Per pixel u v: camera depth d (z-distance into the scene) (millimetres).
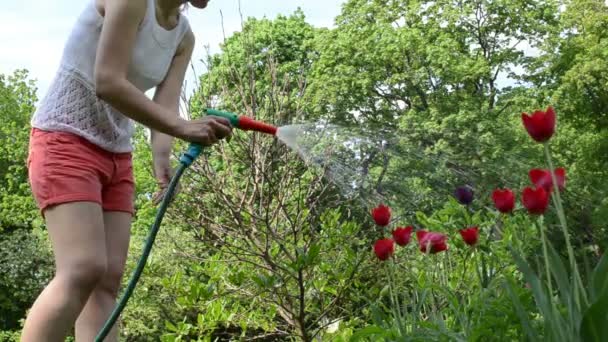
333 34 23578
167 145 2896
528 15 24109
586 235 2881
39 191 2432
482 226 3379
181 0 2564
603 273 1906
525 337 2037
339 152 3725
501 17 24469
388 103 22875
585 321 1751
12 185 27469
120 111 2385
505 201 2562
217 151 5402
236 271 5090
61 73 2502
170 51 2604
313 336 4977
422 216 3678
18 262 22953
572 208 2994
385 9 24438
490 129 19562
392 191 3789
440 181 3666
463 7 24312
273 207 5262
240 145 5082
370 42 22703
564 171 2141
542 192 2006
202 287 4906
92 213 2418
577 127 24531
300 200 5082
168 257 6102
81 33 2490
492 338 2244
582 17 24641
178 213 5227
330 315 5273
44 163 2434
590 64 23219
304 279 4961
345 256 4992
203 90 5820
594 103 24359
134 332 13531
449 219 3596
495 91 24031
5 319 24000
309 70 23578
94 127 2492
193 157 2477
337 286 4965
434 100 22562
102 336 2486
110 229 2602
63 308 2320
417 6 24047
